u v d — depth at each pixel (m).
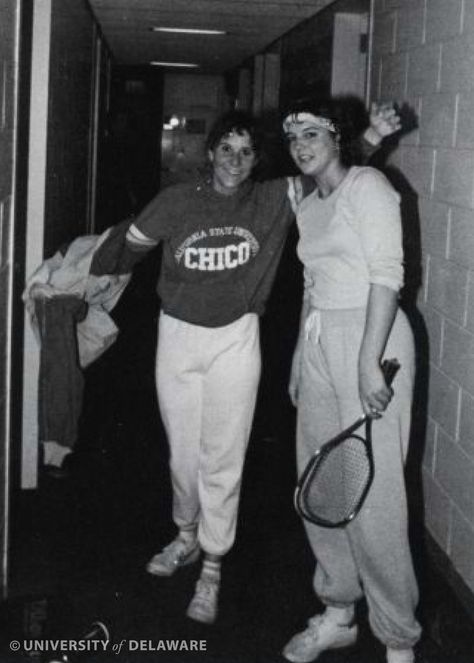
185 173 13.81
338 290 2.47
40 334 3.59
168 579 3.21
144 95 13.18
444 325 3.36
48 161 3.91
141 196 13.48
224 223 2.81
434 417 3.49
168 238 2.87
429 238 3.53
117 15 7.23
